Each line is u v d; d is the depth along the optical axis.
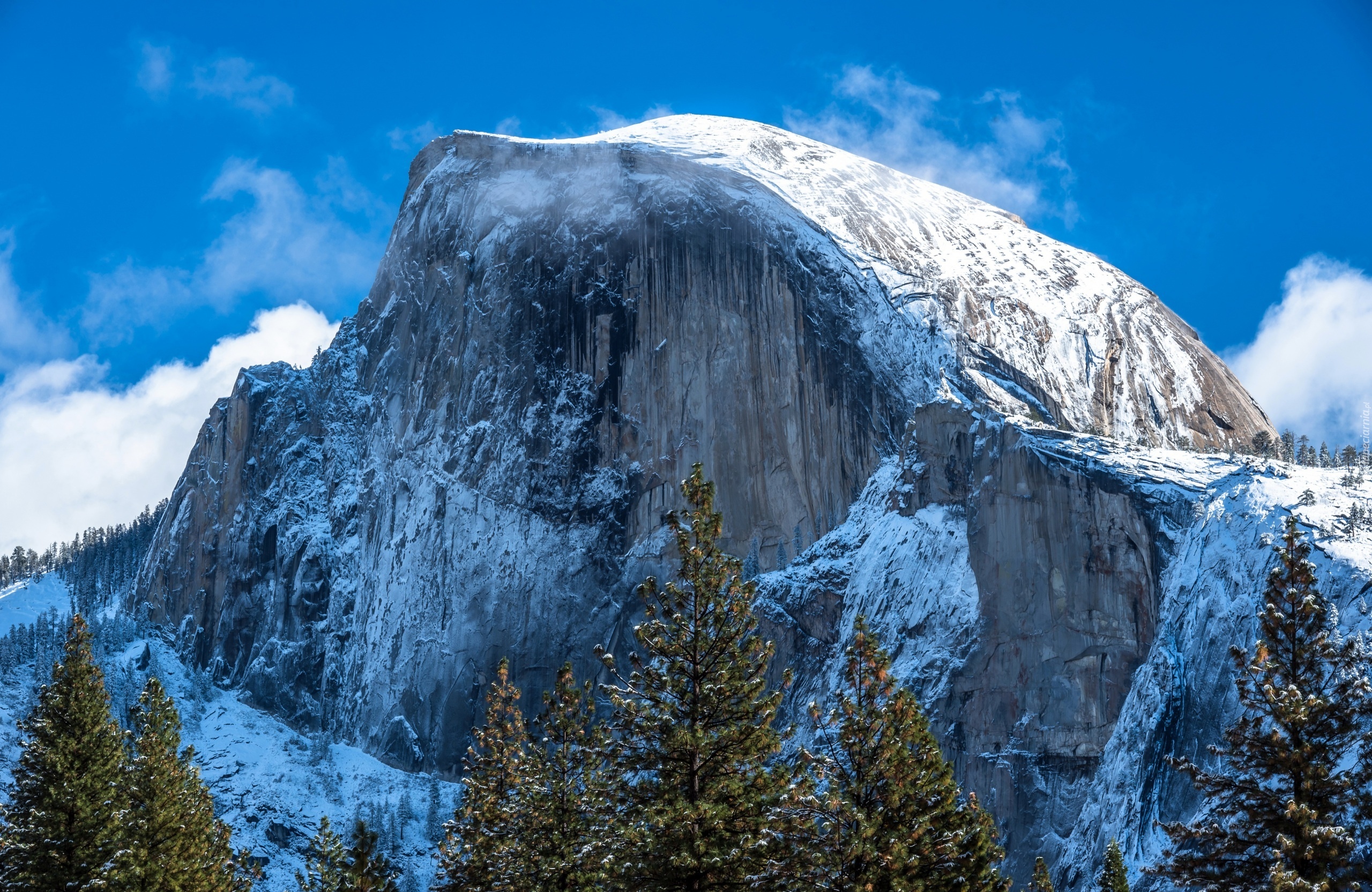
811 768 38.91
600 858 39.25
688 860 35.25
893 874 36.34
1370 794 31.81
